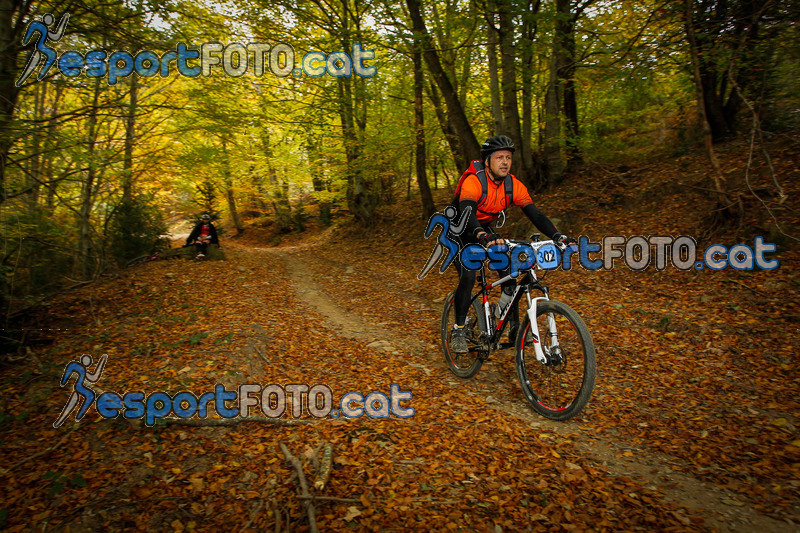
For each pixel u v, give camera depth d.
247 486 2.29
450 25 8.78
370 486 2.24
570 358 2.96
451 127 11.79
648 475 2.38
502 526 1.95
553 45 8.66
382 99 13.57
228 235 30.39
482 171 3.26
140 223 11.60
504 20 8.18
